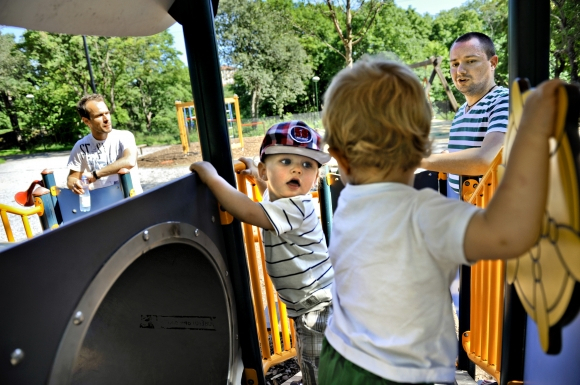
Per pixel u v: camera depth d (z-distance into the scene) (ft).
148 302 4.93
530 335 4.38
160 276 4.88
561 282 2.12
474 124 8.02
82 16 5.50
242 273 5.59
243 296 5.65
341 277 3.44
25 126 90.89
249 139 66.23
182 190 4.35
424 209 2.90
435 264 2.99
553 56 47.47
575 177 1.89
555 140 2.12
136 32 6.38
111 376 4.65
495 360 6.59
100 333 4.74
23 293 2.42
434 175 10.01
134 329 4.93
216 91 5.02
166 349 5.07
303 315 5.32
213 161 5.18
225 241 5.43
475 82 8.11
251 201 4.88
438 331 3.11
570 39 45.96
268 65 96.32
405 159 3.05
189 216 4.48
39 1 5.00
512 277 3.23
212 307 5.22
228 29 93.86
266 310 9.89
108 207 3.21
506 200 2.31
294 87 96.89
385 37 94.43
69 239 2.78
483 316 6.71
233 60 94.22
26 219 10.55
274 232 4.97
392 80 2.98
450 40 97.14
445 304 3.14
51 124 92.53
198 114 5.11
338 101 3.10
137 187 12.49
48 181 11.62
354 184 3.38
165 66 96.68
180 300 5.07
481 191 6.24
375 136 2.97
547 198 2.30
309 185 5.32
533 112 2.21
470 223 2.57
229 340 5.25
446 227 2.71
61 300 2.69
